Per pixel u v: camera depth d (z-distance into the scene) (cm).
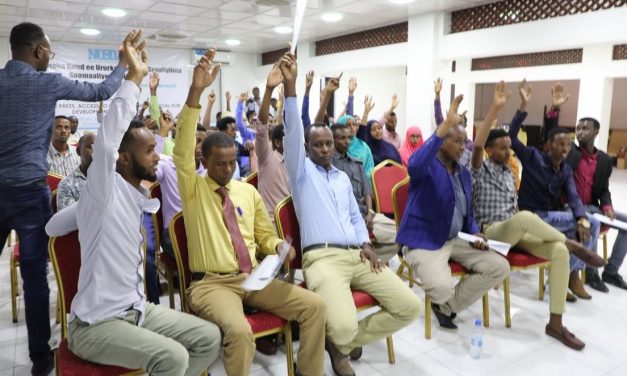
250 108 811
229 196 194
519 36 481
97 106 795
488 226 275
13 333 245
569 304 291
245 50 949
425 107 581
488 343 243
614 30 407
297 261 225
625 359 228
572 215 298
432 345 240
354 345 207
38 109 190
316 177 223
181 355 144
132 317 152
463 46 538
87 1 519
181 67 903
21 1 517
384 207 335
